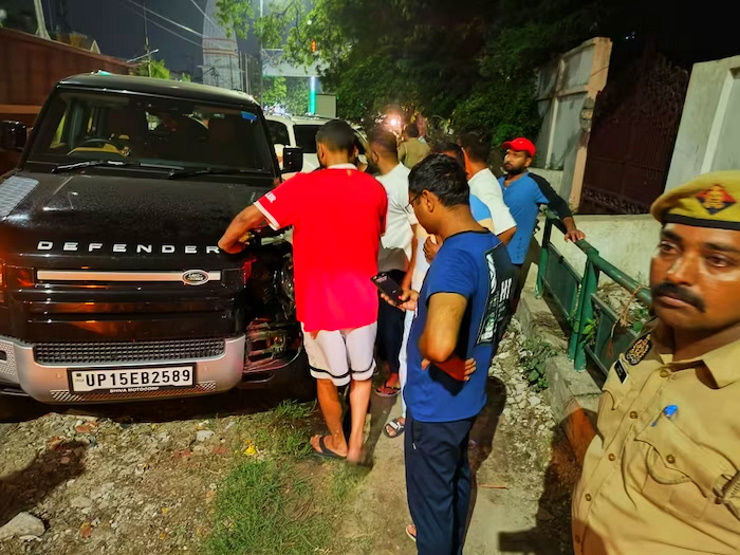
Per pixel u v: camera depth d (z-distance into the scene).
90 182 3.18
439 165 1.80
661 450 1.00
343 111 18.17
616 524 1.09
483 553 2.30
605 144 7.31
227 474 2.70
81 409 3.13
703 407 0.97
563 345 3.62
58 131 3.62
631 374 1.15
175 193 3.17
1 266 2.43
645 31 8.77
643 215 5.33
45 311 2.42
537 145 10.07
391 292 2.23
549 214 4.36
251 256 2.76
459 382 1.85
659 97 6.12
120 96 3.79
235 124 3.98
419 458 1.93
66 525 2.35
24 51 8.67
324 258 2.45
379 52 15.90
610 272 2.67
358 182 2.50
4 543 2.21
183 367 2.64
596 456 1.19
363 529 2.42
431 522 1.95
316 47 20.58
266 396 3.35
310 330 2.55
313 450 2.88
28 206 2.71
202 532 2.35
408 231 3.17
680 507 0.98
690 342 1.02
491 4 12.67
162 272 2.54
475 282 1.71
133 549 2.25
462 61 13.85
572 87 8.27
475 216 2.59
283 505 2.52
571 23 9.33
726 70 4.57
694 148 4.93
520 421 3.20
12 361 2.51
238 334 2.72
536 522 2.47
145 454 2.81
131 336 2.53
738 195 0.91
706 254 0.94
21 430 2.94
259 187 3.60
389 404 3.40
